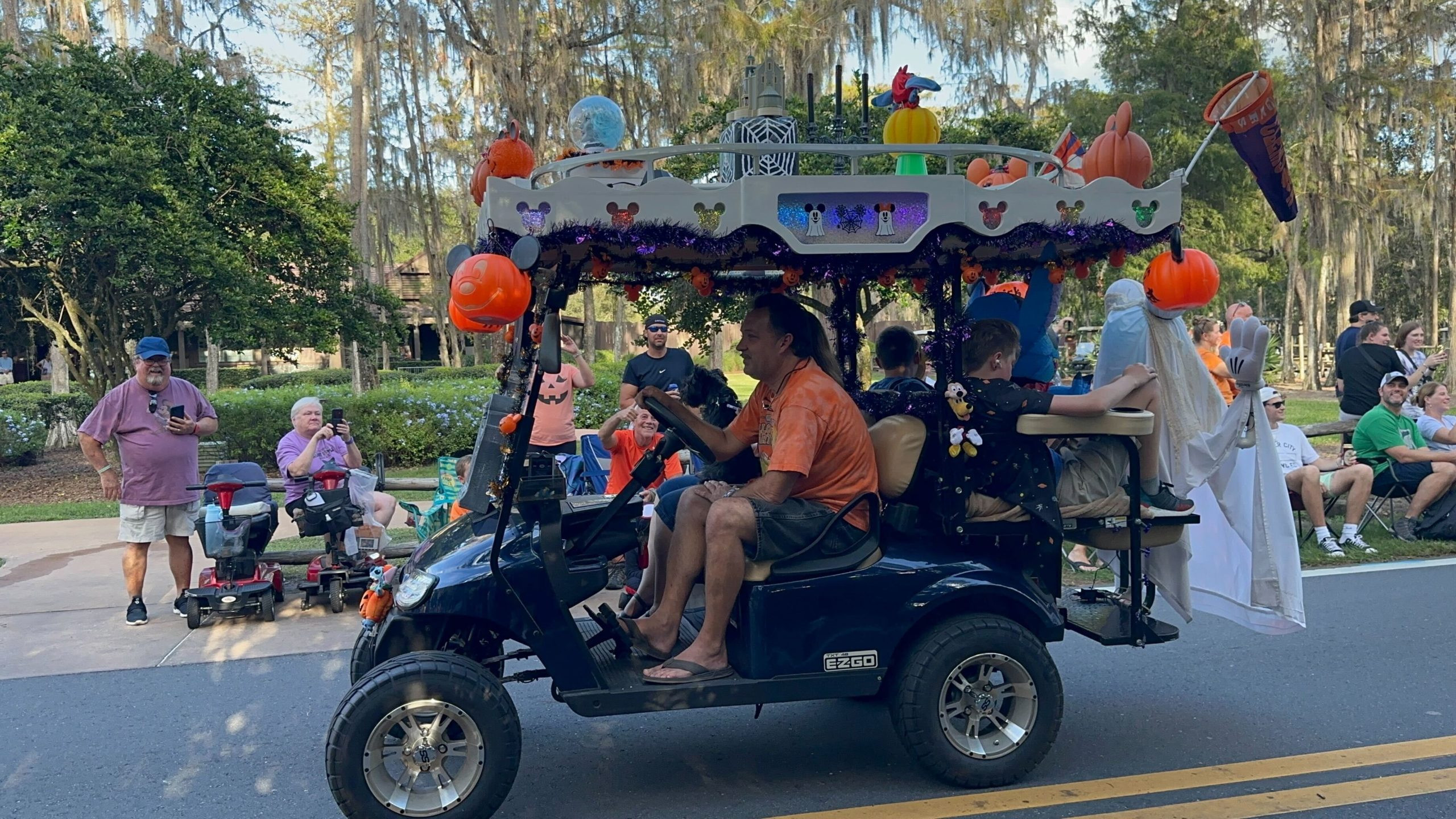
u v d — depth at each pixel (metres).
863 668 3.53
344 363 25.48
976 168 4.45
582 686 3.40
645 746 4.18
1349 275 26.16
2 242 11.67
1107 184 3.54
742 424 4.05
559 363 3.35
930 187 3.41
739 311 6.85
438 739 3.29
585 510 4.10
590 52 21.06
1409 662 5.11
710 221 3.31
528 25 19.97
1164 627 4.00
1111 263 3.79
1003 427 3.70
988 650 3.57
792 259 3.73
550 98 20.44
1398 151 29.59
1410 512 7.92
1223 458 4.17
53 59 12.89
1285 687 4.79
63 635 5.90
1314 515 7.61
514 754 3.31
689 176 10.88
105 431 6.02
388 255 23.41
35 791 3.80
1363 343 8.87
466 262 3.09
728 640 3.73
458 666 3.30
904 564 3.60
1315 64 24.97
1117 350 4.16
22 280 13.28
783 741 4.22
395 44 20.75
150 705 4.73
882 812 3.49
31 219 11.30
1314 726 4.27
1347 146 26.16
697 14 18.66
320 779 3.90
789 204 3.34
